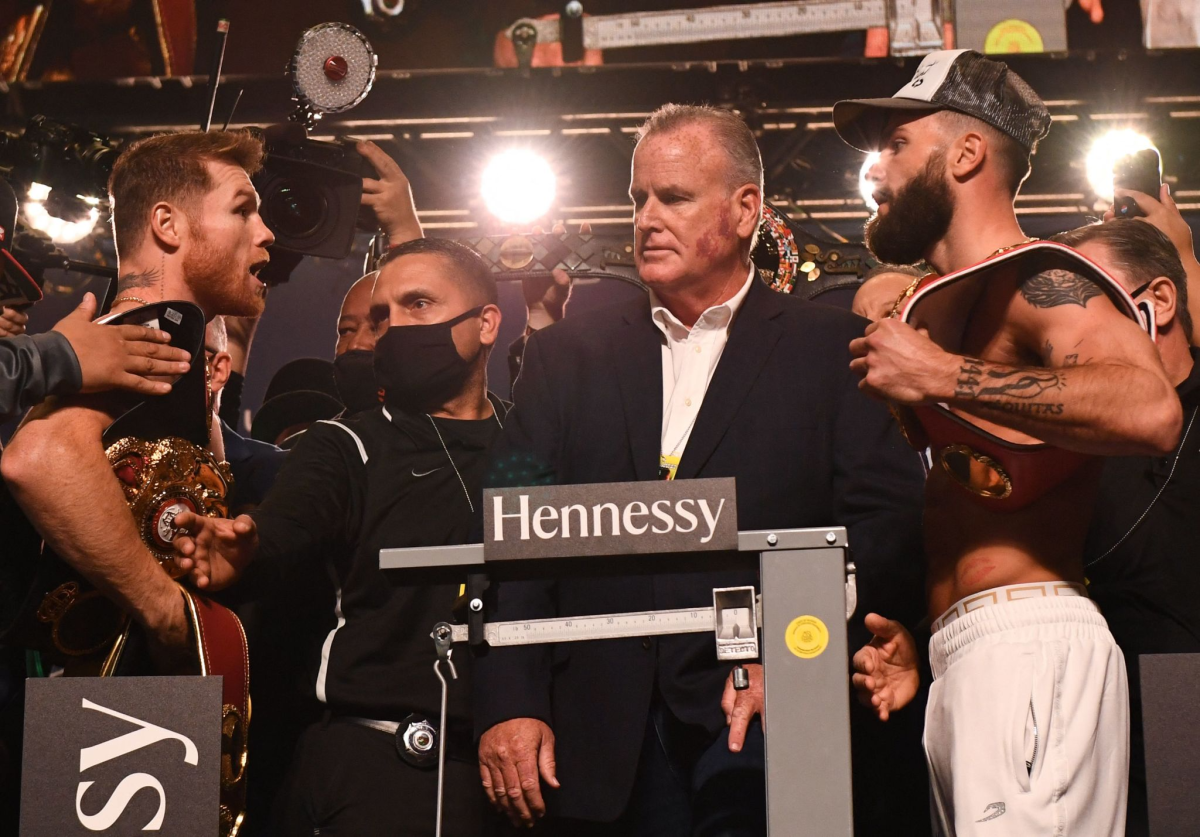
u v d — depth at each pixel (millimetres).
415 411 3154
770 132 6895
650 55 7082
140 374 2484
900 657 2426
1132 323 2084
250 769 2967
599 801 2412
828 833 1696
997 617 2199
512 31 7137
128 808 2059
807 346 2672
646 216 2748
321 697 2781
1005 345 2193
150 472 2533
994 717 2125
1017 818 2051
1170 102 6738
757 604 1820
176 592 2475
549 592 2549
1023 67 6789
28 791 2055
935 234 2475
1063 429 2010
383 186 4262
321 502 2902
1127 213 3492
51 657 2473
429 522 2955
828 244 4434
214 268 2771
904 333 2115
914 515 2504
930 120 2457
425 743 2723
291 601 2949
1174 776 1950
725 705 2377
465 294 3232
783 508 2549
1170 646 2557
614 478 2635
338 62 4078
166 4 7449
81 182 4062
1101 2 6805
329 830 2695
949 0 6855
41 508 2348
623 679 2471
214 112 7031
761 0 7012
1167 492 2602
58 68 7477
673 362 2744
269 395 4758
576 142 6918
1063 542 2244
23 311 3236
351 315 3832
